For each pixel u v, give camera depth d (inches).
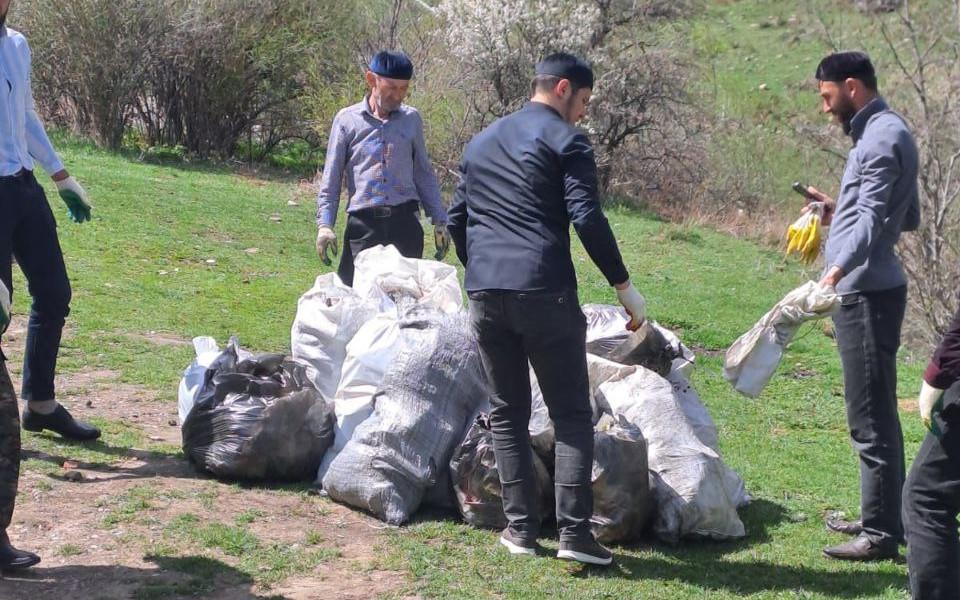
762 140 832.9
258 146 733.3
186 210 509.7
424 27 743.1
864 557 187.8
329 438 203.5
